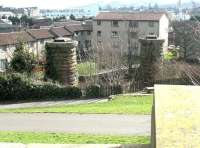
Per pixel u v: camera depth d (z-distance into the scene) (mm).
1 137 10914
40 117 15688
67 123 14352
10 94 25984
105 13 82062
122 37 77125
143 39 32625
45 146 7176
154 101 4637
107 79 31609
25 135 11484
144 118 15016
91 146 6973
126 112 16250
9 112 17141
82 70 36781
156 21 76188
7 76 26016
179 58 56688
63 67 28188
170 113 4262
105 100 24875
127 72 35000
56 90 26422
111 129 13180
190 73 31656
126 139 10742
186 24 62438
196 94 4828
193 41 57156
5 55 54562
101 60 39781
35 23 107375
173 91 4934
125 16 79062
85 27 83438
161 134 3855
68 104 23656
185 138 3775
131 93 27141
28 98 26172
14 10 150625
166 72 32562
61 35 75500
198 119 4105
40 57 32938
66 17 135500
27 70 29172
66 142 10055
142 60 32656
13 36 59500
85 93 26875
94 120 14781
